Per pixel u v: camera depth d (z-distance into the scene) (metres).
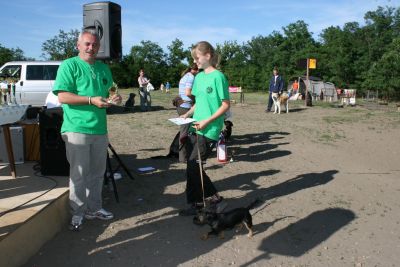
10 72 15.36
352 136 11.02
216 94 4.38
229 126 8.06
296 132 11.39
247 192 5.90
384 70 34.22
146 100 17.09
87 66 4.14
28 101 15.16
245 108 19.55
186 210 4.89
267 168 7.32
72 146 4.14
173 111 17.02
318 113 16.94
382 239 4.43
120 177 6.29
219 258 3.91
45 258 3.78
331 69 48.81
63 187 4.72
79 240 4.16
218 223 4.14
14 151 5.87
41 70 15.27
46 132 5.14
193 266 3.76
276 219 4.89
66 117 4.14
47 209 4.11
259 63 74.00
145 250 4.02
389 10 51.59
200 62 4.48
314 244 4.27
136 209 5.06
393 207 5.45
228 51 72.94
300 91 33.50
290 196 5.77
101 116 4.27
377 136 11.09
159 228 4.52
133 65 63.00
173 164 7.31
